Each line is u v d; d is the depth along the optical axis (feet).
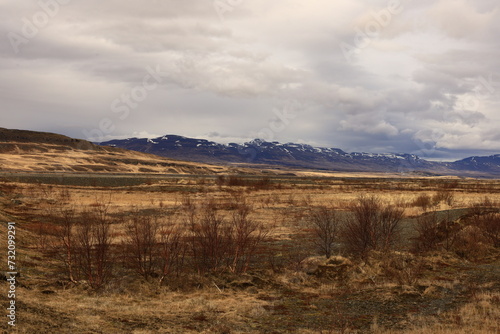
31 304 45.39
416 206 174.70
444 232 99.86
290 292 60.39
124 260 74.84
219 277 67.10
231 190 271.49
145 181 312.71
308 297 57.41
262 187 300.81
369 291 58.85
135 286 60.03
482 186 343.26
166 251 68.44
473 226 95.09
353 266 71.56
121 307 49.70
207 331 42.32
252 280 65.51
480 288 58.65
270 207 187.73
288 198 229.66
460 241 88.69
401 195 238.07
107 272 64.69
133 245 79.51
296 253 89.61
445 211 138.62
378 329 42.50
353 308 51.49
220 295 58.29
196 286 62.44
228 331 42.55
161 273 66.28
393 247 93.20
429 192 272.72
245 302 54.44
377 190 299.58
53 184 277.85
